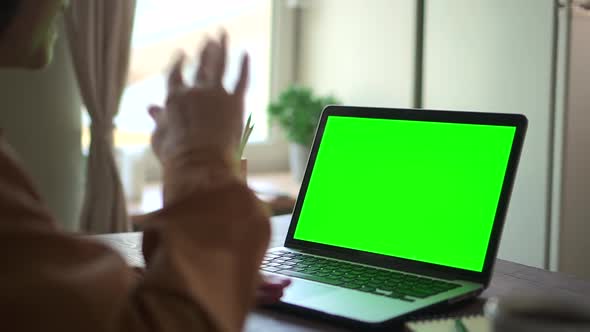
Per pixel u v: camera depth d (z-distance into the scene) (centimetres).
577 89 198
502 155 90
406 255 94
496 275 99
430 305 78
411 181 96
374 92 253
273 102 273
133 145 248
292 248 104
